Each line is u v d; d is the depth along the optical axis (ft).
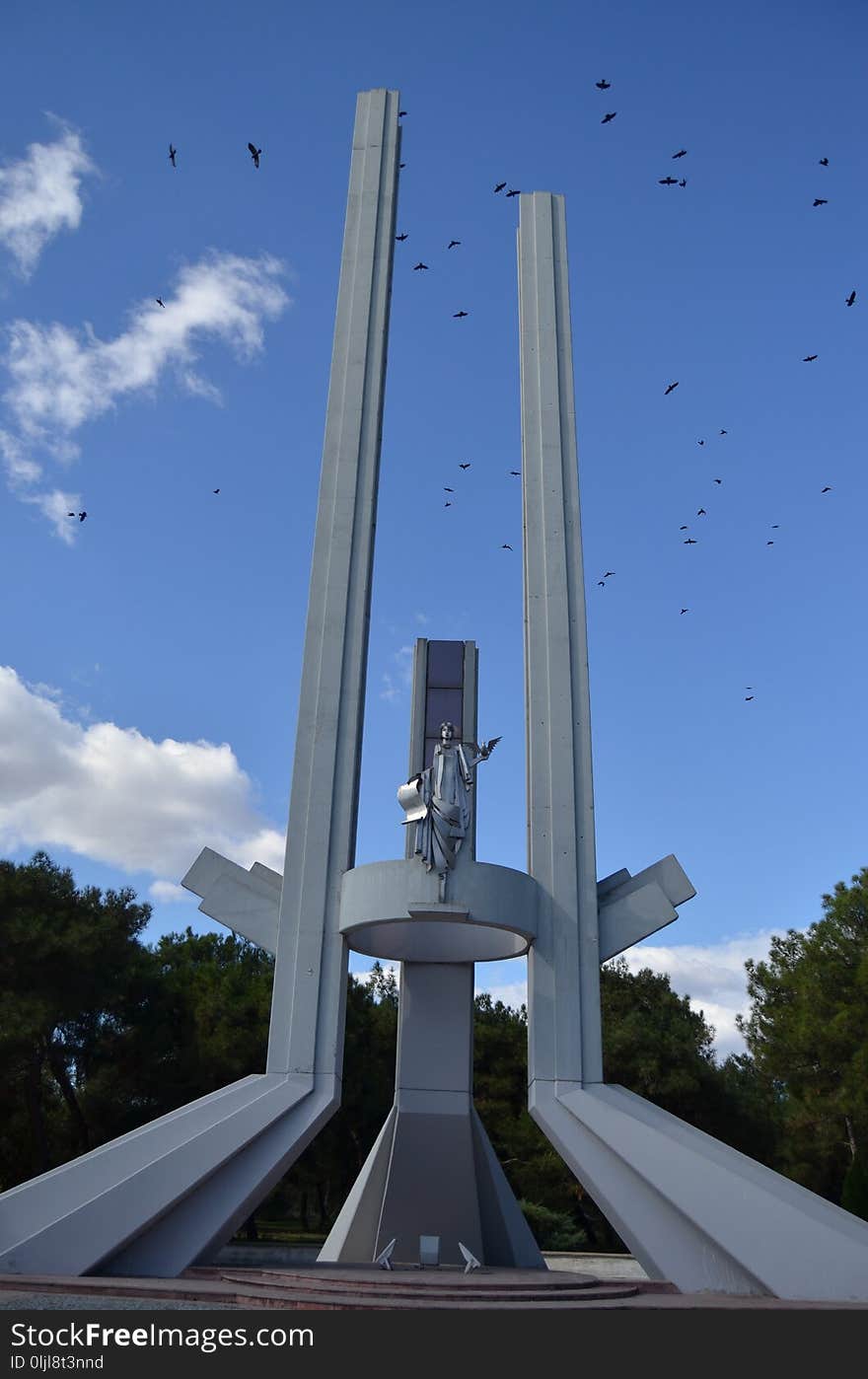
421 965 63.52
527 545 65.36
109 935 95.76
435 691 67.77
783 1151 113.29
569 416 68.64
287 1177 122.21
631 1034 116.88
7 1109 101.14
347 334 68.74
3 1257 40.52
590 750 60.75
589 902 57.41
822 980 107.45
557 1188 113.91
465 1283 37.99
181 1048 104.88
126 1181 43.47
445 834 54.85
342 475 65.00
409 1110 60.90
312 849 57.11
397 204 73.00
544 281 72.38
